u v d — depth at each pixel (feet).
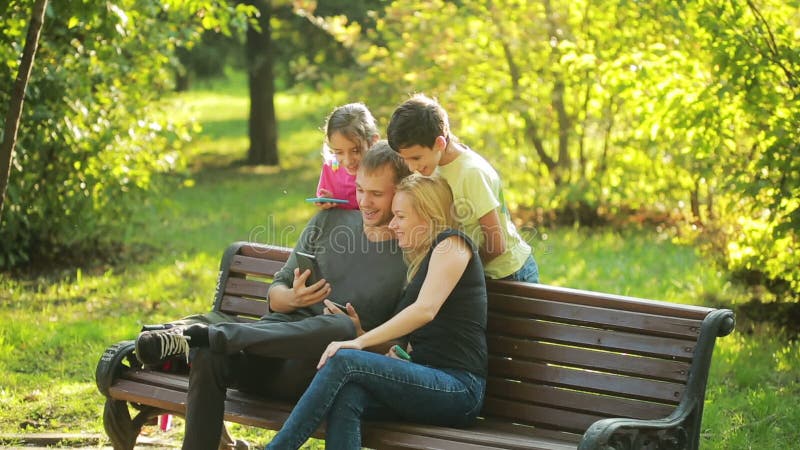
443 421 14.03
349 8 59.21
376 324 15.12
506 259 15.35
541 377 14.80
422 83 45.14
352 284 15.29
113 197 35.88
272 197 54.49
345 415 13.37
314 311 15.40
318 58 62.34
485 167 14.97
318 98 54.03
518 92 44.42
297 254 15.40
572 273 34.17
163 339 13.69
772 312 27.22
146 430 19.88
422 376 13.70
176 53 62.90
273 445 13.15
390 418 14.02
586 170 45.09
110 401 15.88
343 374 13.34
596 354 14.40
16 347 25.41
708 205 37.93
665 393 13.79
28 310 29.27
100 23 27.96
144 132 35.76
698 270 32.27
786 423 19.97
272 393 15.20
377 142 15.23
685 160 37.68
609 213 43.91
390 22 48.01
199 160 70.18
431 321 14.37
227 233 42.96
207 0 30.73
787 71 24.53
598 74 32.83
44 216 34.45
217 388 14.37
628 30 34.60
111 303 30.42
